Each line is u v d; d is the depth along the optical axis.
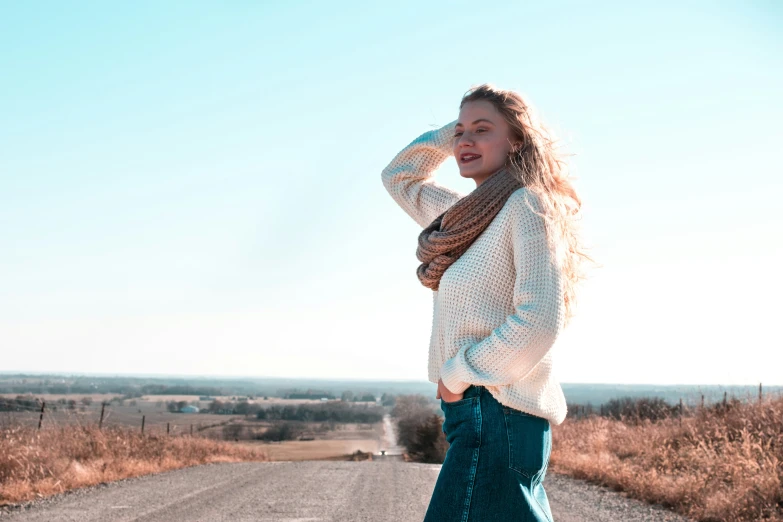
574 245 2.18
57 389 168.00
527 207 2.02
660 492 7.44
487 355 1.93
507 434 1.96
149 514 6.53
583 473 9.67
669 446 9.77
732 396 11.17
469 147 2.23
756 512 6.04
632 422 13.17
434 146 2.67
